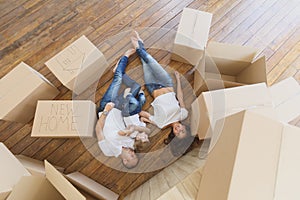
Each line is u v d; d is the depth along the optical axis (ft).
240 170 3.16
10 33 5.77
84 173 4.91
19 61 5.57
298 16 6.14
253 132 3.35
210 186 3.48
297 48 5.88
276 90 4.40
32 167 4.23
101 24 5.92
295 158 3.30
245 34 5.94
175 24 5.97
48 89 4.89
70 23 5.90
